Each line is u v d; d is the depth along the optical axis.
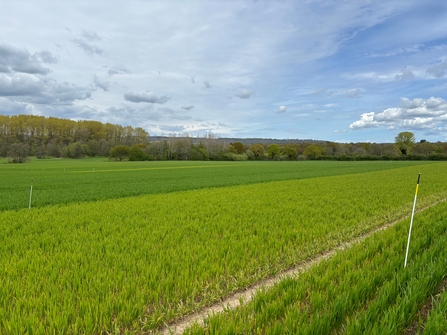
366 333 4.01
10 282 5.78
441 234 9.41
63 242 9.01
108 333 4.47
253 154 140.62
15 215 14.20
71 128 148.38
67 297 5.14
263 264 7.27
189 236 9.74
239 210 14.77
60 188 29.16
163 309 5.15
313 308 4.82
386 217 13.04
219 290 5.82
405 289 5.39
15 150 92.75
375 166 73.31
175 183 34.47
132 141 155.88
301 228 10.68
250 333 4.22
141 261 6.91
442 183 27.38
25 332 4.35
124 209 15.73
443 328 4.19
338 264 6.62
